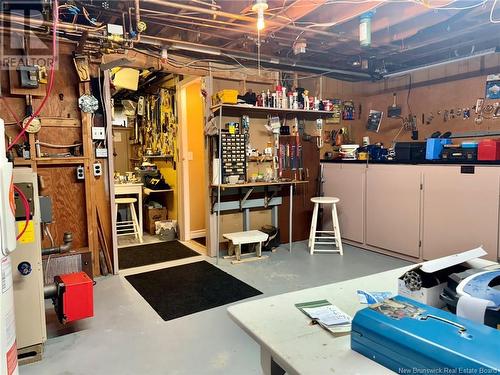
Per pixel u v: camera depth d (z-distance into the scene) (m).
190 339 2.45
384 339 0.90
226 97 4.07
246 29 3.63
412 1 3.03
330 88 5.48
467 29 3.81
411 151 4.09
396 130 5.50
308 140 5.11
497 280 1.13
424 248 3.95
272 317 1.20
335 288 1.46
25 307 2.17
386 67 5.32
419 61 5.07
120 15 3.23
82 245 3.66
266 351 1.11
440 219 3.77
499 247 3.29
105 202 3.81
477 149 3.48
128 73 4.43
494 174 3.30
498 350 0.78
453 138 4.77
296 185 5.05
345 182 4.88
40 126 3.34
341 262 4.12
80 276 2.60
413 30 3.84
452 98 4.80
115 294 3.26
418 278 1.23
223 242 4.63
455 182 3.61
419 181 3.95
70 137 3.55
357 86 5.77
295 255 4.43
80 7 3.01
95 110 3.60
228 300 3.09
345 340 1.05
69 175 3.55
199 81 4.66
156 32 3.95
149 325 2.66
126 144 7.58
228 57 4.44
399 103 5.44
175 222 5.53
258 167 4.77
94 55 3.52
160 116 6.02
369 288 1.46
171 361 2.18
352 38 3.95
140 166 6.23
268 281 3.53
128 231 5.82
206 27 3.65
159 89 6.01
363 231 4.67
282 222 4.99
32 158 3.27
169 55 4.16
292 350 0.99
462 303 1.03
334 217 4.48
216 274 3.77
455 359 0.77
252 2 3.08
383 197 4.37
